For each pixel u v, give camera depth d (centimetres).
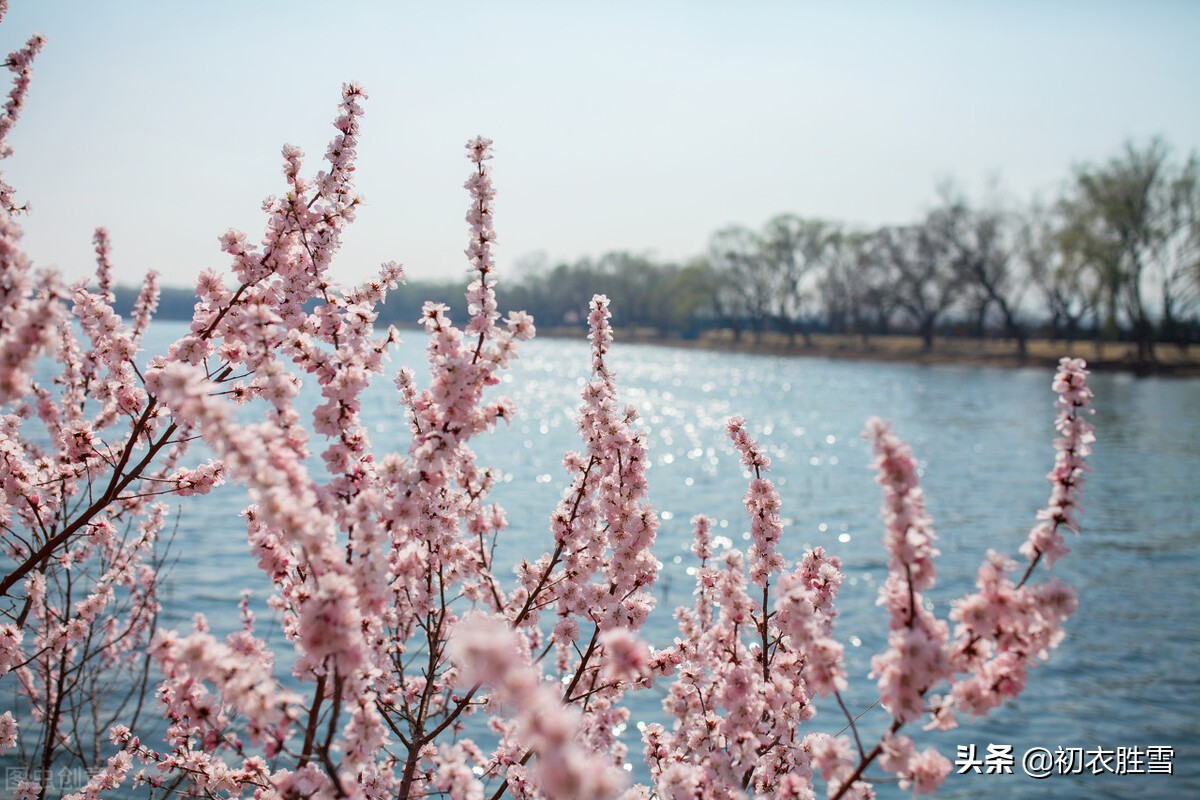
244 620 805
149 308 676
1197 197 6800
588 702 541
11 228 362
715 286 11762
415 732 480
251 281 502
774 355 11506
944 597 1877
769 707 450
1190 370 7300
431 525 461
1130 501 3005
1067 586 329
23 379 347
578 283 13962
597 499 528
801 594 361
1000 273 8625
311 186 509
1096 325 8206
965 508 2884
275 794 450
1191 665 1558
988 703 331
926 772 330
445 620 543
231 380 501
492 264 461
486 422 439
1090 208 7256
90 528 634
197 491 527
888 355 10331
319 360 433
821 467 3697
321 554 344
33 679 761
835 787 350
